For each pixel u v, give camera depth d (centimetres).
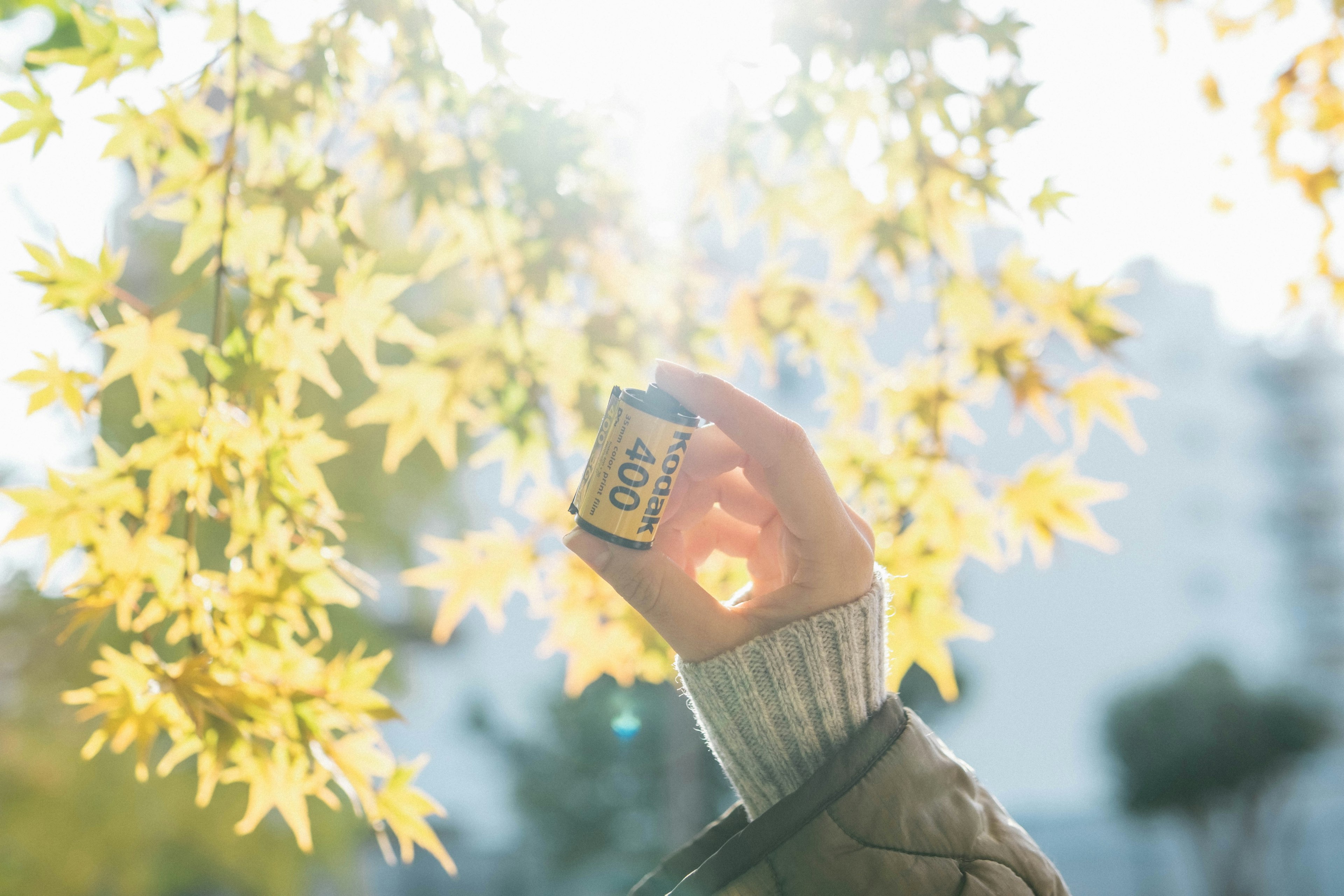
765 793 90
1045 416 195
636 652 187
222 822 647
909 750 87
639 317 191
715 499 114
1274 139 263
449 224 174
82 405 125
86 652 566
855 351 206
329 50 146
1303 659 2714
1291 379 2898
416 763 148
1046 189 180
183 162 136
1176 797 1800
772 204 198
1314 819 2147
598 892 1130
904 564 176
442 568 182
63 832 585
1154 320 2812
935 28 173
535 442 185
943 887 81
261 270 140
